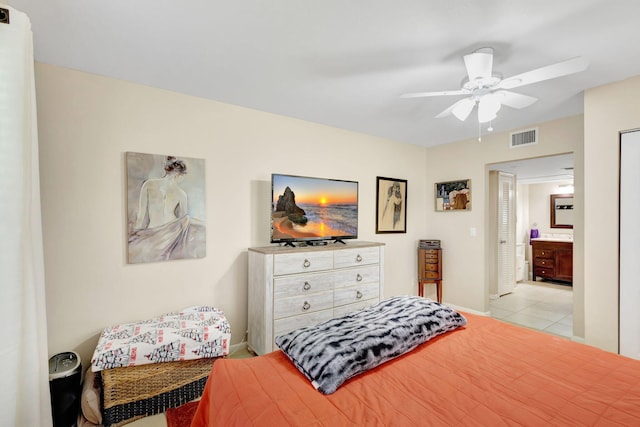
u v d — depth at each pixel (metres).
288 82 2.38
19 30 1.43
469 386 1.25
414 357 1.51
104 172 2.29
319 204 3.18
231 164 2.87
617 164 2.37
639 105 2.27
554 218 6.57
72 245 2.17
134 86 2.40
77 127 2.19
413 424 1.03
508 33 1.71
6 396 1.39
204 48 1.90
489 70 1.74
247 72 2.22
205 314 2.44
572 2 1.45
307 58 2.02
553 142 3.30
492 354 1.54
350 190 3.42
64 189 2.15
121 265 2.35
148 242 2.44
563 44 1.82
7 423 1.39
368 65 2.10
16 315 1.41
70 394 1.85
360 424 1.03
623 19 1.57
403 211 4.34
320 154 3.48
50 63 2.09
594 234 2.49
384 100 2.74
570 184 6.32
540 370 1.38
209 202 2.75
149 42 1.84
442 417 1.06
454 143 4.31
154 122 2.48
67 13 1.56
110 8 1.52
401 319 1.70
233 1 1.47
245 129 2.95
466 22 1.62
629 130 2.31
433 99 2.71
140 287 2.42
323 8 1.52
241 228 2.93
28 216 1.50
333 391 1.21
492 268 5.10
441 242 4.46
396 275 4.30
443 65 2.09
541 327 3.65
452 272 4.31
